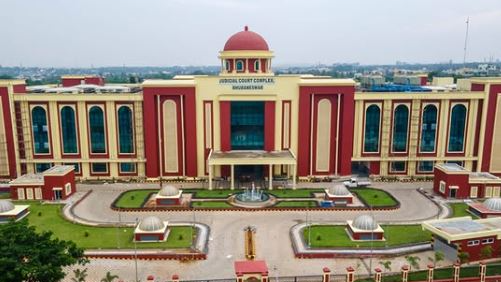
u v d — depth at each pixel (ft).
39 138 242.17
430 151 250.78
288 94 239.30
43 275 99.09
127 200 205.87
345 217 186.39
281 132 242.78
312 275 133.18
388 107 243.19
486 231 144.36
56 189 208.44
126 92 256.52
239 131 244.83
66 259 106.83
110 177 247.70
